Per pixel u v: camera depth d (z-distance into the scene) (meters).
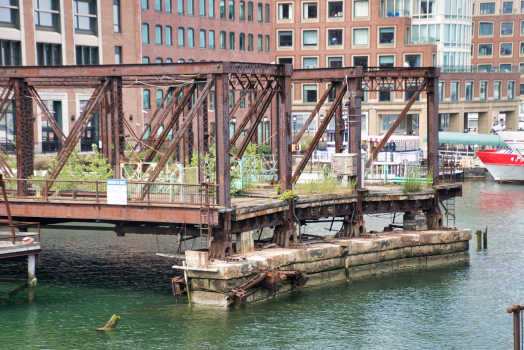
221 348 24.61
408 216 38.59
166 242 41.62
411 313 28.66
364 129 97.56
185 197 30.22
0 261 36.78
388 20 97.06
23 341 25.12
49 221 32.97
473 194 66.56
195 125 68.94
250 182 35.78
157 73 29.64
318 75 35.59
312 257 31.81
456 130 104.69
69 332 26.00
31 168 33.00
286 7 100.56
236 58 94.69
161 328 26.33
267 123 89.44
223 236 28.86
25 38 59.66
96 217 30.00
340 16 98.94
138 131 72.31
